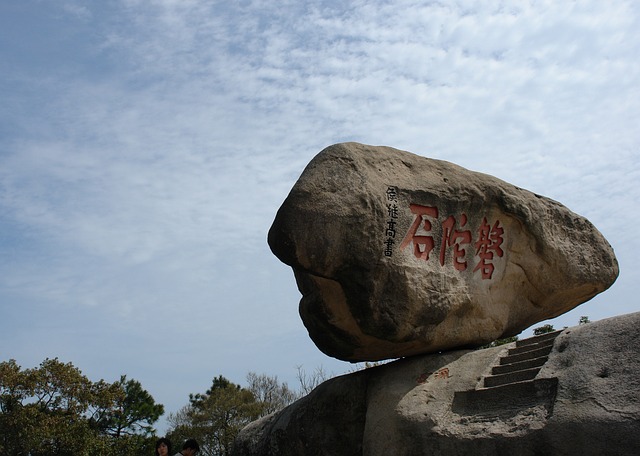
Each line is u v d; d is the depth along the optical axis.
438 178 8.15
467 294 8.10
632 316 6.59
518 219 8.53
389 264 7.50
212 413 32.72
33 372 24.94
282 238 7.16
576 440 5.79
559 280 8.70
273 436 9.06
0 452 23.33
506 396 6.77
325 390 8.59
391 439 7.27
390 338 7.62
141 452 28.83
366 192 7.48
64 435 24.02
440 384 7.54
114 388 27.61
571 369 6.38
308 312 7.82
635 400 5.73
